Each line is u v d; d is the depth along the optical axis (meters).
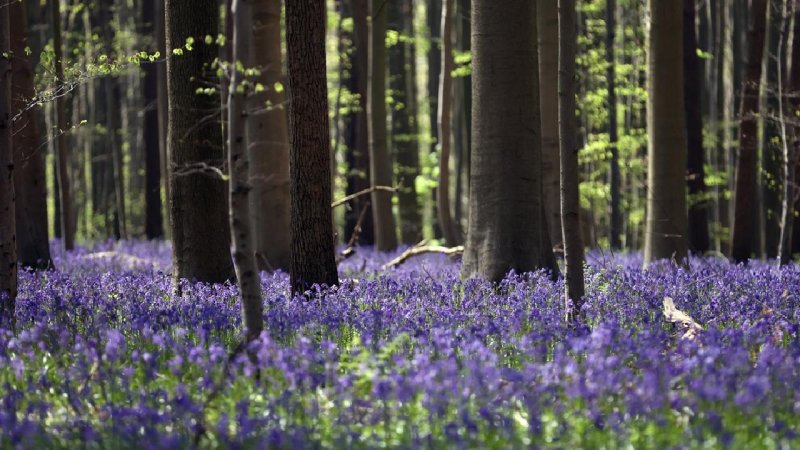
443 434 7.17
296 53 14.51
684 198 21.56
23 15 19.64
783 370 8.56
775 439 7.30
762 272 16.05
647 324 11.42
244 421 7.05
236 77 9.66
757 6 24.52
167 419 7.52
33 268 20.48
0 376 9.16
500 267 16.47
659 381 7.96
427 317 11.95
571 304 11.86
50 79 13.68
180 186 16.34
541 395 7.93
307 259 14.66
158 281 15.82
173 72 16.20
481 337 10.27
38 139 20.58
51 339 10.29
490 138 16.70
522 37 16.64
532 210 16.69
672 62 21.28
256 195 20.56
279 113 20.52
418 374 7.90
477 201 16.84
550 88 20.16
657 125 21.53
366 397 8.36
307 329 11.17
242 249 9.77
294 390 8.10
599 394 7.80
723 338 10.66
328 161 14.74
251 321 9.82
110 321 11.61
